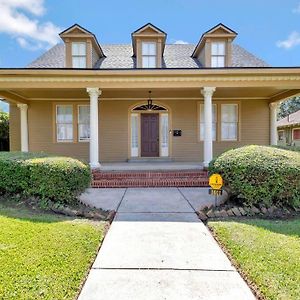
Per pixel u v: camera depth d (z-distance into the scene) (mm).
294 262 3154
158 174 9391
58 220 4777
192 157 12727
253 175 5445
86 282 2885
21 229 4129
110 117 12648
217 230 4391
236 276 3018
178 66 11625
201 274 3066
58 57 12344
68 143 12602
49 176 5691
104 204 6449
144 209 5969
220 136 12758
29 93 11109
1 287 2580
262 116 12797
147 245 3902
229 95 12172
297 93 10656
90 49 10953
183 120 12703
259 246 3613
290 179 5371
